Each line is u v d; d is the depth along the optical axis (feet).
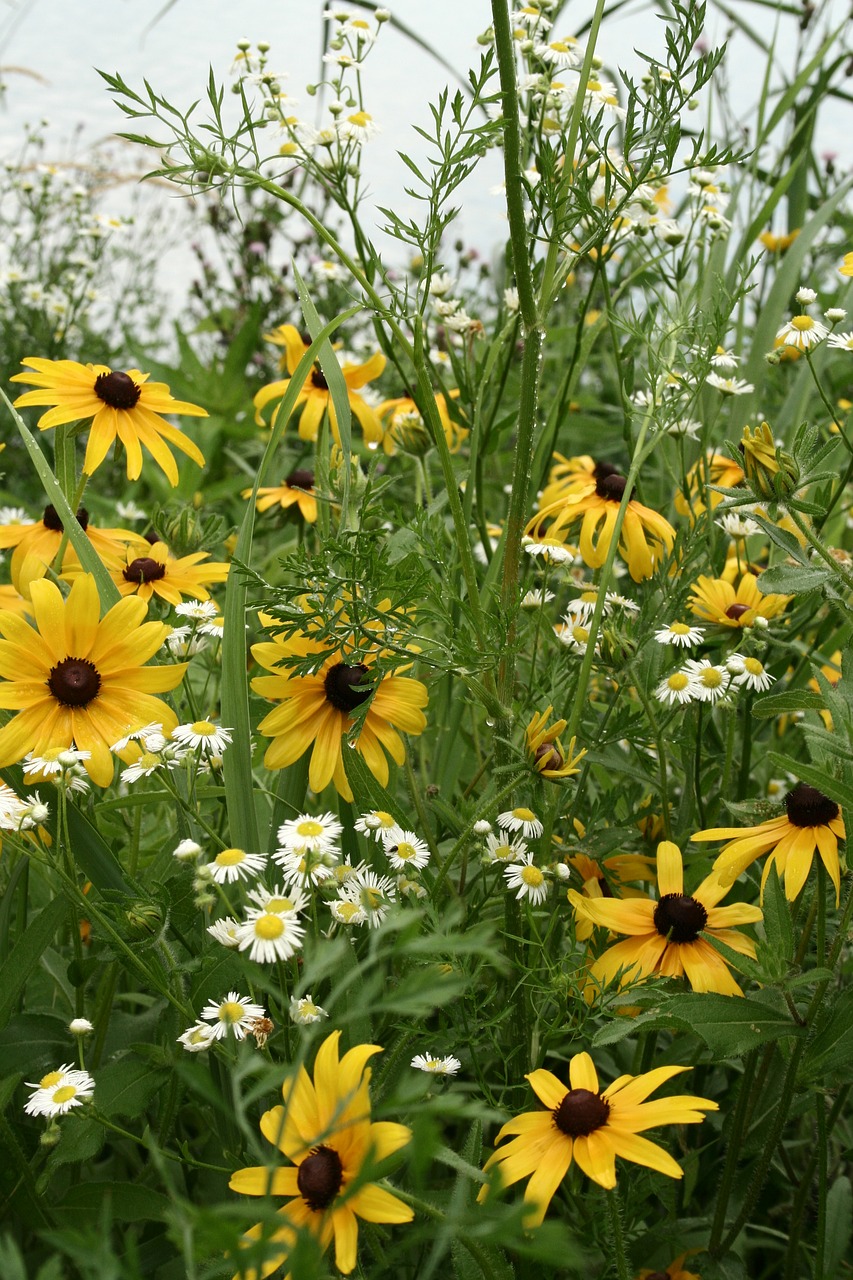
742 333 4.21
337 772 2.82
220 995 2.62
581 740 3.03
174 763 2.70
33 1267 2.62
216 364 6.41
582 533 3.22
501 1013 2.66
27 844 2.76
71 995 3.01
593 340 3.48
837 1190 2.97
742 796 3.18
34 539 3.26
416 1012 2.12
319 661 2.75
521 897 2.72
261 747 3.22
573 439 5.24
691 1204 2.96
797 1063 2.65
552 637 3.20
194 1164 2.46
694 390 3.13
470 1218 2.27
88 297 6.95
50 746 2.68
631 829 2.90
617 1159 2.72
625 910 2.79
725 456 3.96
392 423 3.94
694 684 2.92
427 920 2.66
